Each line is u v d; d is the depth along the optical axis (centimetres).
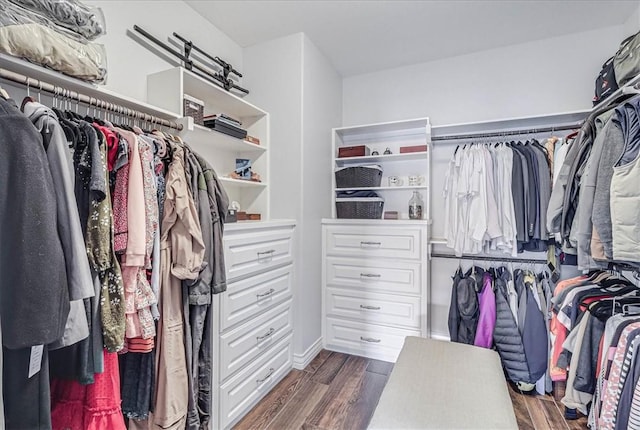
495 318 213
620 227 123
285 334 216
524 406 186
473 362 144
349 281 254
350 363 238
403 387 124
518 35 236
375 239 246
